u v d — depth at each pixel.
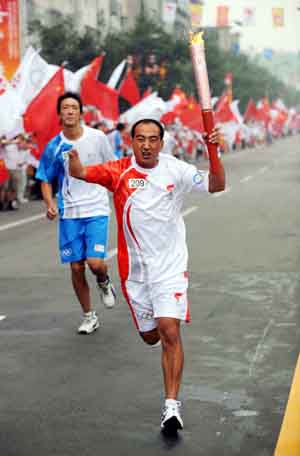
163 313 5.27
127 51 37.81
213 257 11.85
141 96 39.09
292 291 9.39
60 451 4.92
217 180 5.15
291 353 6.88
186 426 5.27
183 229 5.46
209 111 5.06
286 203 20.06
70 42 34.88
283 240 13.48
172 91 40.28
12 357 6.97
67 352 7.10
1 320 8.33
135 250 5.38
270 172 33.78
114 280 10.31
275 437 5.04
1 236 14.80
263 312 8.39
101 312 8.61
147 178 5.30
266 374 6.32
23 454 4.89
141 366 6.64
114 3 50.84
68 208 7.58
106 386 6.13
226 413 5.48
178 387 5.25
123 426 5.30
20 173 19.39
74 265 7.65
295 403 5.64
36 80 18.08
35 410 5.63
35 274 10.86
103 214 7.60
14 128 17.55
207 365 6.59
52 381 6.28
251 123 69.06
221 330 7.70
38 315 8.52
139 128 5.24
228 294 9.30
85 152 7.53
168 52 40.12
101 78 35.97
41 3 42.75
